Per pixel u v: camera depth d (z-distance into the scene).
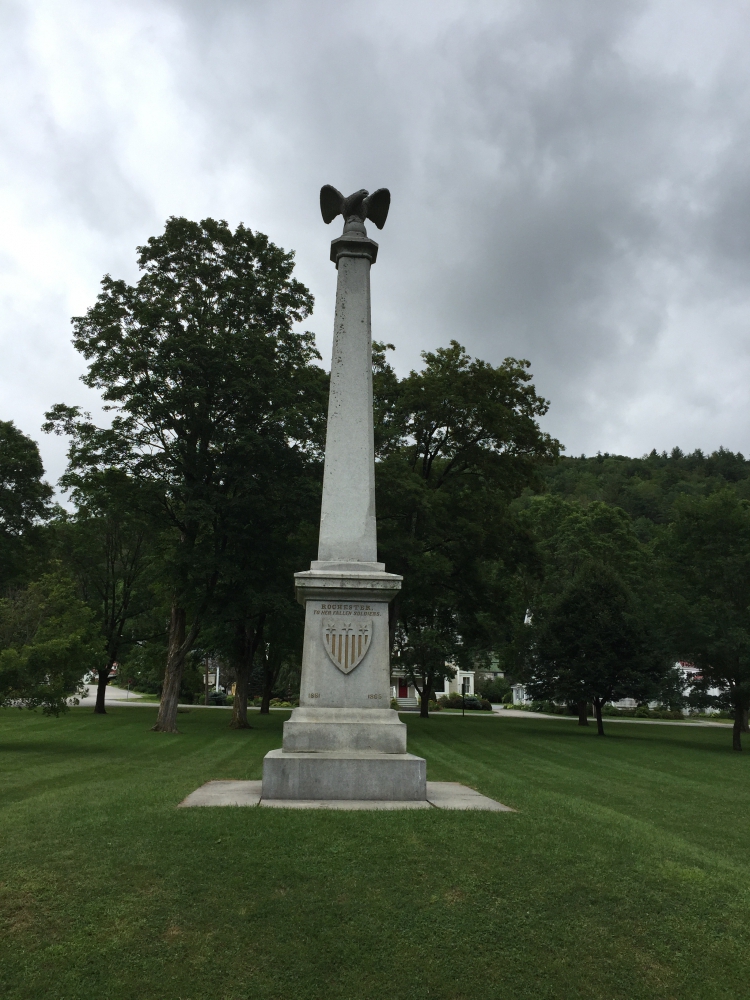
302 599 10.88
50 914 6.02
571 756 25.83
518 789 12.55
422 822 8.10
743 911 6.67
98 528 46.03
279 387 27.86
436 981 5.55
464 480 36.66
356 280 12.21
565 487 139.62
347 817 8.17
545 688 38.97
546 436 34.56
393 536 31.39
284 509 28.73
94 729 31.83
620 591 39.56
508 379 33.81
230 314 29.44
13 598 35.69
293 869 6.79
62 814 8.55
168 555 34.00
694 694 34.28
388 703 10.24
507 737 33.53
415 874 6.85
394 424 34.25
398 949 5.84
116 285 28.70
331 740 9.84
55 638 22.36
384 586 10.41
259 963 5.62
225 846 7.23
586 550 63.03
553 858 7.32
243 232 30.55
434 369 34.38
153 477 28.42
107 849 7.15
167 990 5.33
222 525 29.20
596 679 37.28
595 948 5.98
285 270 31.00
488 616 44.97
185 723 38.00
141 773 15.67
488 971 5.68
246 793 10.03
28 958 5.52
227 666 68.75
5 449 27.83
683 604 34.31
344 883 6.62
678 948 6.07
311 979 5.50
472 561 36.03
